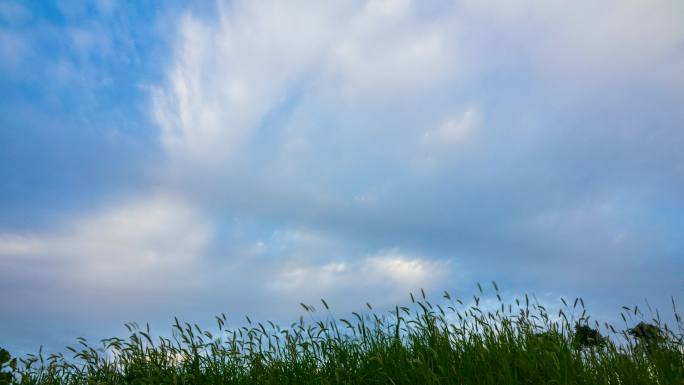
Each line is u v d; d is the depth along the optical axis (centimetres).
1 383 674
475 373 611
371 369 660
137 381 690
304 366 691
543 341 666
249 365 709
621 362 632
